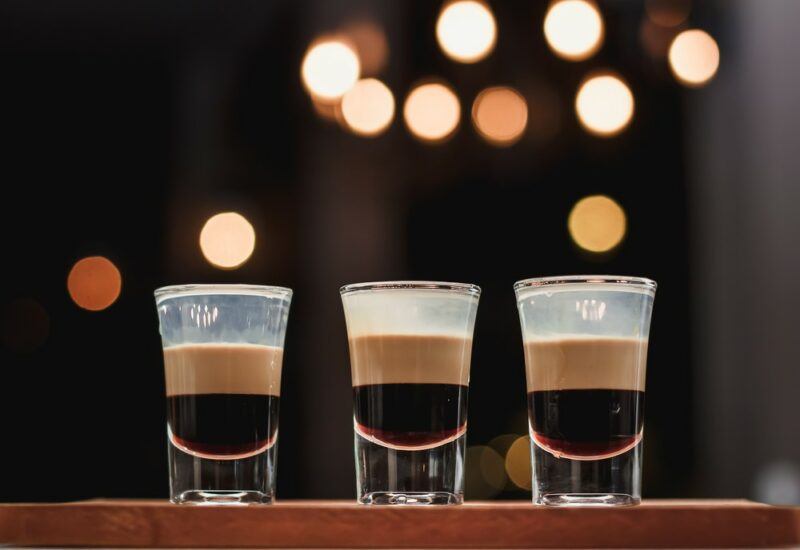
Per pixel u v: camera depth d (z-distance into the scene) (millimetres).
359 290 1388
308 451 4230
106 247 4102
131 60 4156
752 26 3945
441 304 1377
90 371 3969
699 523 1268
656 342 4059
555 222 4113
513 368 4039
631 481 1360
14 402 3908
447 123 3381
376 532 1262
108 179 4133
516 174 4145
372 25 4148
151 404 3965
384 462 1362
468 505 1331
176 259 4180
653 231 4062
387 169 4246
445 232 4207
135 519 1290
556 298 1365
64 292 4012
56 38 4109
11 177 4047
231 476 1396
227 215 3672
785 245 3912
